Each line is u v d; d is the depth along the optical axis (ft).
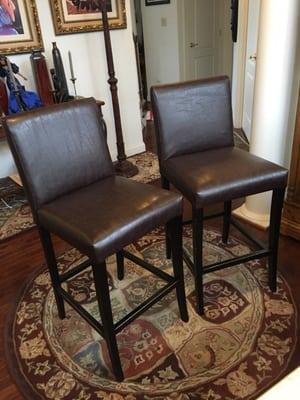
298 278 5.90
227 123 5.70
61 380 4.50
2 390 4.41
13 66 8.09
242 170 4.87
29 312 5.62
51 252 4.87
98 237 3.74
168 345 4.88
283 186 4.95
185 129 5.51
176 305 5.55
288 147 6.88
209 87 5.51
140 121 11.85
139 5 16.30
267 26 5.93
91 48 9.88
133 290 5.93
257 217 7.37
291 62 6.11
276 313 5.25
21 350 4.95
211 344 4.84
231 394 4.18
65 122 4.50
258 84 6.44
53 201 4.50
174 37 15.57
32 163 4.24
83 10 9.36
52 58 9.18
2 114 8.13
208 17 15.97
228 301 5.54
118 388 4.35
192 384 4.33
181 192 4.97
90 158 4.78
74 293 5.96
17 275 6.51
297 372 3.00
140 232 4.08
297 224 6.64
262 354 4.63
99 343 5.01
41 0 8.68
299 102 5.93
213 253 6.66
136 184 4.77
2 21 8.20
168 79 16.87
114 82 9.51
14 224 8.18
